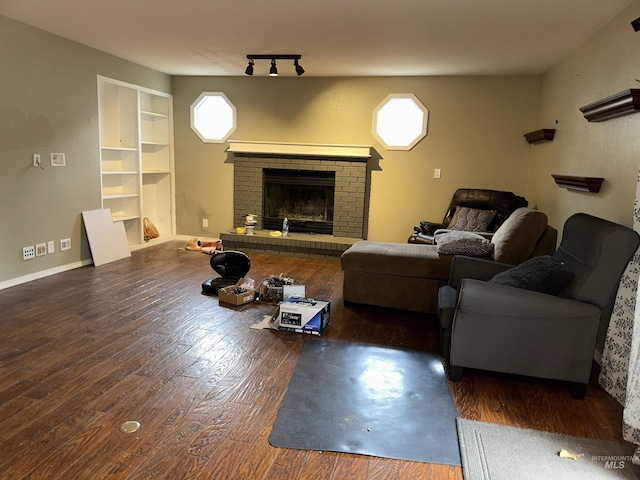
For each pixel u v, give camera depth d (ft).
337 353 9.66
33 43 13.43
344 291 12.74
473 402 7.89
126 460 6.07
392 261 12.09
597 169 11.19
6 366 8.57
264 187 20.33
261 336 10.45
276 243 19.03
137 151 18.65
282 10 10.83
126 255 17.90
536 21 11.14
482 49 13.94
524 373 8.20
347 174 19.06
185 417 7.11
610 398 8.23
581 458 6.44
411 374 8.82
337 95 19.22
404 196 19.34
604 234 7.77
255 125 20.20
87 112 15.78
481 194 17.20
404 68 17.01
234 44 14.34
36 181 14.03
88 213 16.17
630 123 9.32
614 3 9.80
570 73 13.82
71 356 9.09
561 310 7.84
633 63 9.57
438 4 10.11
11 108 13.00
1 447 6.25
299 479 5.84
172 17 11.75
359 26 11.94
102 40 14.52
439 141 18.71
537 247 11.02
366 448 6.51
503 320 8.07
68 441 6.42
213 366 8.87
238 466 6.03
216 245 19.75
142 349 9.54
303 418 7.20
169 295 13.21
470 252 11.64
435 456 6.40
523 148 18.10
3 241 13.12
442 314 9.04
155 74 19.35
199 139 20.76
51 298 12.55
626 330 8.02
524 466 6.23
